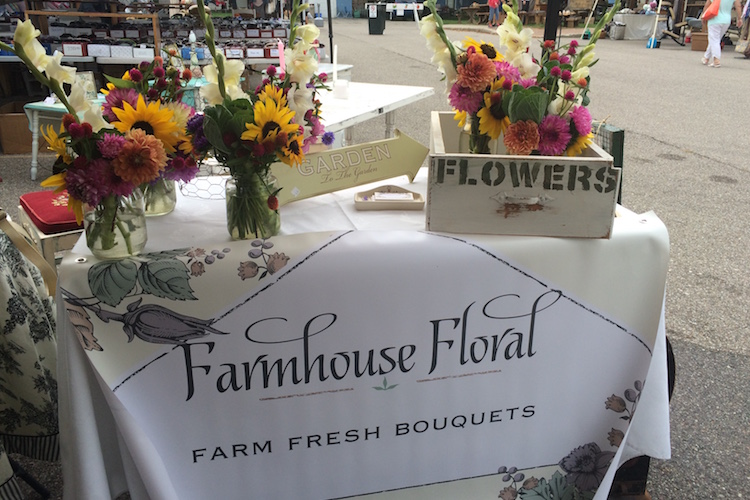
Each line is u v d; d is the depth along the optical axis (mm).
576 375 1400
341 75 4203
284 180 1427
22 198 2209
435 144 1363
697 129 6066
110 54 4230
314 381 1279
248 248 1188
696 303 2826
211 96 1208
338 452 1360
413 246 1221
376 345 1274
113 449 1304
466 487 1470
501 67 1308
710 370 2354
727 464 1890
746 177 4629
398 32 16234
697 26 13203
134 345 1167
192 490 1311
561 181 1224
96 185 1038
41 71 1033
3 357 1510
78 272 1123
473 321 1297
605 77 8828
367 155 1517
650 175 4637
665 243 1325
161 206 1396
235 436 1287
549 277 1289
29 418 1574
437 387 1345
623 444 1443
